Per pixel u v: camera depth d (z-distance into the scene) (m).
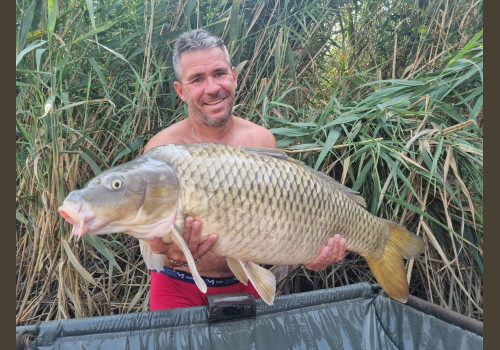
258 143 1.71
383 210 1.91
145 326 1.30
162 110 2.22
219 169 1.12
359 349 1.45
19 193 1.76
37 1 1.80
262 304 1.45
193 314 1.36
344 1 2.57
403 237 1.45
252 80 2.44
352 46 2.60
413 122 1.98
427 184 1.77
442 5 2.51
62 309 1.68
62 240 1.66
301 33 2.56
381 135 2.04
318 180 1.28
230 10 2.17
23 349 1.16
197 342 1.32
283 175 1.20
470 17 2.38
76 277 1.75
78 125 2.04
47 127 1.69
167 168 1.08
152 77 1.98
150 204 1.06
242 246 1.16
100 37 2.04
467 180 1.90
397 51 2.55
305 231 1.23
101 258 2.06
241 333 1.38
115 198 1.02
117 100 2.11
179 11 2.28
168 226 1.09
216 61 1.51
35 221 1.76
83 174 2.00
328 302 1.53
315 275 2.12
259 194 1.15
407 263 1.97
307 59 2.57
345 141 1.99
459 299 1.91
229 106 1.57
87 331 1.26
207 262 1.50
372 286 1.60
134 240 2.07
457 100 2.13
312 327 1.45
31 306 1.82
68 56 1.62
